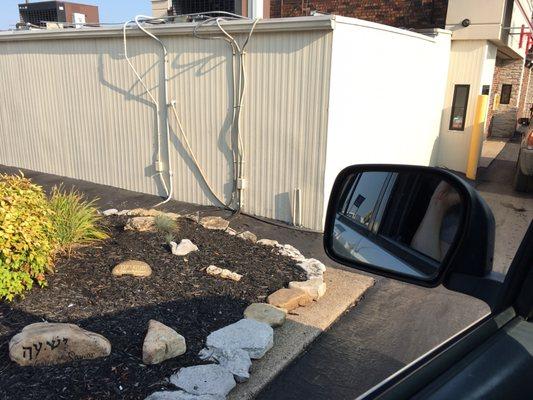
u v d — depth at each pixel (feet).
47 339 10.79
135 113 29.12
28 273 13.78
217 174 26.30
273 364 12.23
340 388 11.57
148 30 26.63
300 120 22.97
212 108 25.72
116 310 13.48
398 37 28.14
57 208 17.25
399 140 31.40
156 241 18.99
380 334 14.23
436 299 16.67
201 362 11.63
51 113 33.83
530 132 31.99
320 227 23.20
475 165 36.47
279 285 16.34
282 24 22.33
